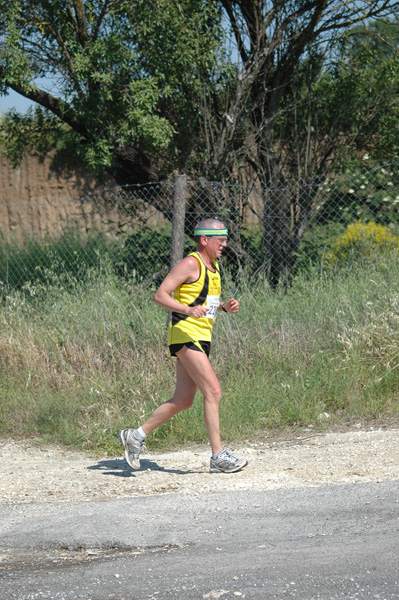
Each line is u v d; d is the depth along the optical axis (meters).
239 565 6.59
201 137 21.12
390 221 22.05
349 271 18.19
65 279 20.03
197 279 9.75
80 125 21.55
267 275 19.50
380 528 7.21
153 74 19.83
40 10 19.69
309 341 15.05
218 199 20.06
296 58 21.42
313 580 6.16
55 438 13.05
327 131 22.50
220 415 12.91
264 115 21.69
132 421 12.98
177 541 7.36
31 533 7.86
